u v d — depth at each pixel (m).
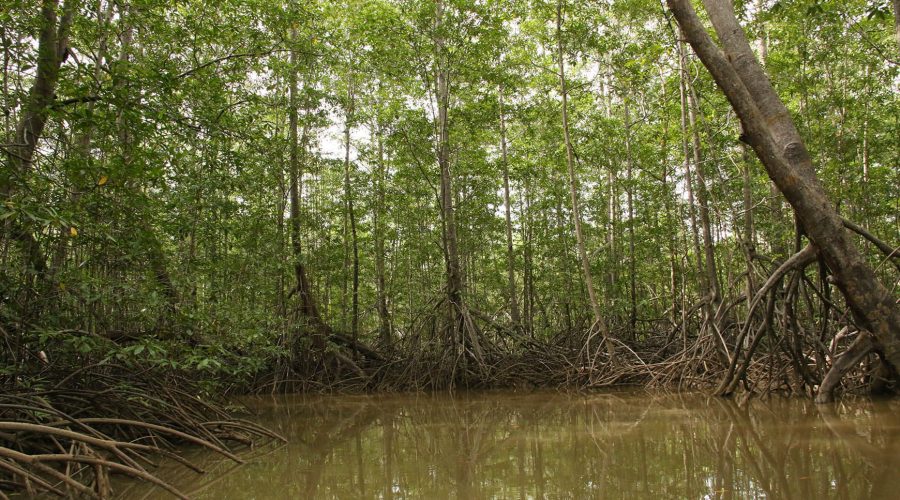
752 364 9.97
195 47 9.02
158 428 5.67
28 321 5.73
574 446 6.02
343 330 17.52
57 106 6.03
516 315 16.89
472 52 12.61
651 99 15.68
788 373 9.23
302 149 13.75
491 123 14.35
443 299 13.91
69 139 6.77
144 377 6.95
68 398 5.95
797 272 8.35
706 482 4.35
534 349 14.04
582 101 16.08
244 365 8.41
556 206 17.50
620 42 12.70
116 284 6.09
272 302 13.41
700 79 12.59
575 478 4.70
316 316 14.02
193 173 8.92
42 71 6.31
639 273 16.91
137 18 7.82
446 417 8.98
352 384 13.84
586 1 12.37
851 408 7.46
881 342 5.99
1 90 6.64
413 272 19.55
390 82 15.20
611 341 12.54
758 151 6.01
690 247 16.55
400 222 18.22
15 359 5.50
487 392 12.56
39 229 5.71
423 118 13.52
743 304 11.48
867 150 12.71
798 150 6.36
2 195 5.01
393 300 18.91
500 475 4.92
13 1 6.09
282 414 9.92
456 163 17.48
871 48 12.20
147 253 6.68
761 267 10.66
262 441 7.11
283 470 5.42
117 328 7.50
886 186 13.05
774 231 11.99
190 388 8.02
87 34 7.62
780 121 6.49
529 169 17.44
